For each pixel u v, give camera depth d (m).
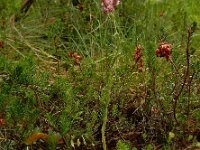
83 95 2.64
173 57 2.71
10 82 2.48
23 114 2.23
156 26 4.21
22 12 4.41
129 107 2.64
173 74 2.77
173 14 4.50
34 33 4.18
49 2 4.59
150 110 2.56
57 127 2.36
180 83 2.62
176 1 4.83
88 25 4.20
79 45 3.84
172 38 4.03
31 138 2.27
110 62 2.98
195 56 3.23
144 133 2.41
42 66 3.46
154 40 3.66
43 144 2.34
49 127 2.35
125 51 3.27
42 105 2.44
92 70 2.88
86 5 4.38
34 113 2.26
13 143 2.29
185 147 2.42
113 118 2.44
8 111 2.21
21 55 3.70
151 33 4.07
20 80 2.37
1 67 2.47
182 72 2.89
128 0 4.48
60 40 3.86
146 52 2.55
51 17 4.43
